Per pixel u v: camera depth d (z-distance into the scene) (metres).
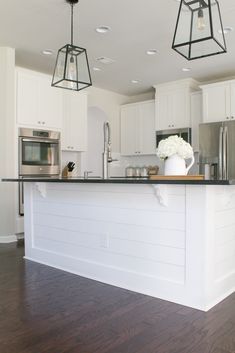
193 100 5.59
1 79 4.41
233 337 1.87
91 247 3.00
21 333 1.93
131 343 1.81
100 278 2.90
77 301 2.41
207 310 2.24
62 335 1.90
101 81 5.95
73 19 3.60
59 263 3.27
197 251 2.30
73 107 5.54
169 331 1.94
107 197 2.87
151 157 6.64
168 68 5.20
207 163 5.03
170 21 3.65
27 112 4.77
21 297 2.48
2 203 4.46
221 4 3.23
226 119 5.04
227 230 2.55
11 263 3.45
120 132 6.86
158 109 6.04
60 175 5.24
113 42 4.23
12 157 4.50
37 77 4.90
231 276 2.58
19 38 4.13
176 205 2.42
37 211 3.53
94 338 1.87
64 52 3.12
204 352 1.71
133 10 3.40
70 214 3.18
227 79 5.65
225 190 2.48
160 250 2.52
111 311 2.23
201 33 2.28
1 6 3.32
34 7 3.34
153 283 2.54
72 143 5.54
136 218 2.67
